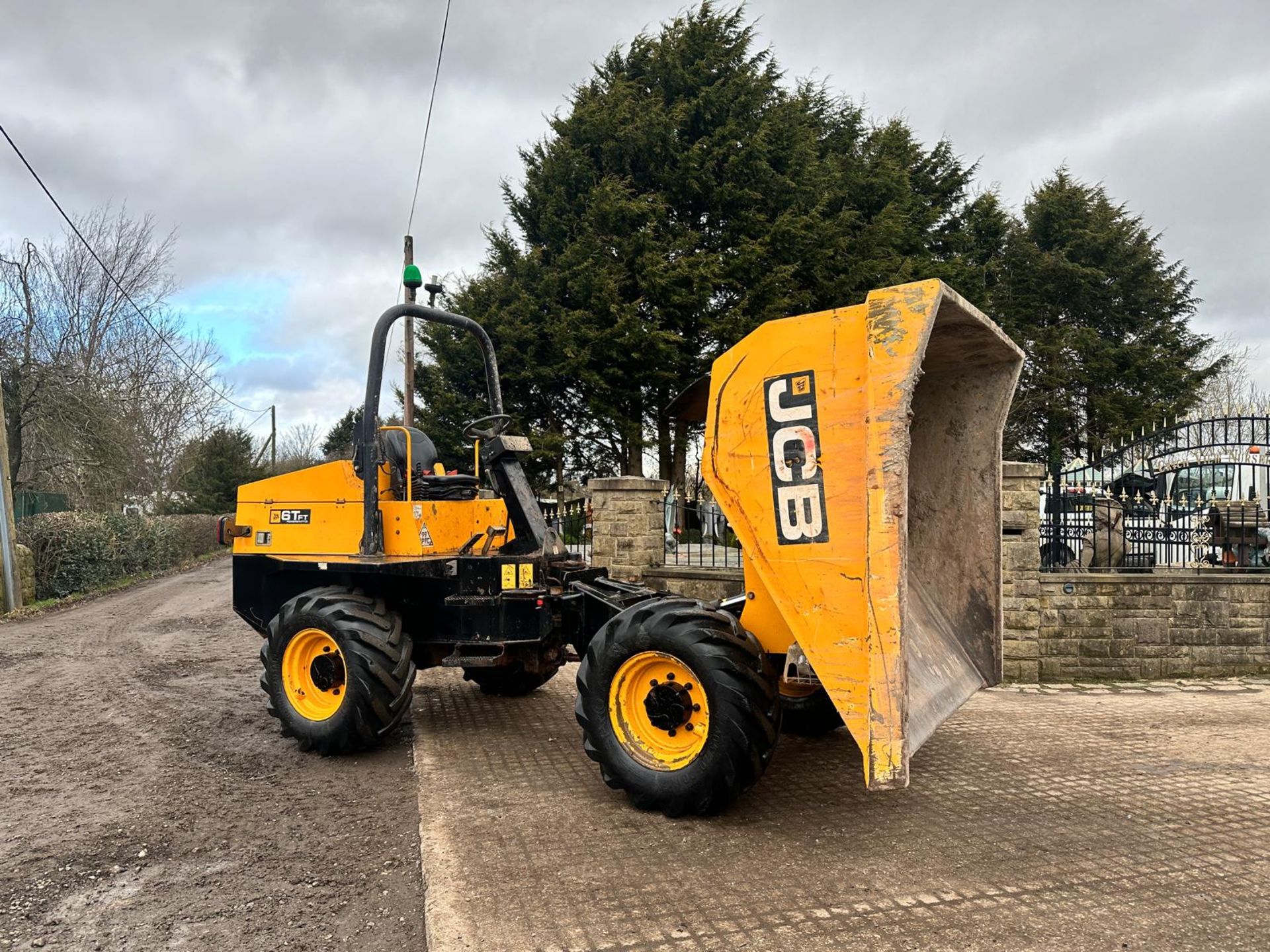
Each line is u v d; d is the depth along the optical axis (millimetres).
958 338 4195
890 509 3385
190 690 7266
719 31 20312
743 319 17484
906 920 3137
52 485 20250
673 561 9172
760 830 3992
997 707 6656
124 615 12695
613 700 4285
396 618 5352
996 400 4555
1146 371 23734
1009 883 3451
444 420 19578
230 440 36969
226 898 3357
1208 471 11312
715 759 3908
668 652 4062
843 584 3588
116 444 20156
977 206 25953
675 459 19656
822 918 3145
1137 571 8289
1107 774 4910
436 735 5668
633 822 4086
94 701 6816
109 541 16766
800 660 4039
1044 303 25406
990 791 4590
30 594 13875
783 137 19750
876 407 3438
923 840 3898
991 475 4586
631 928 3064
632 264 18406
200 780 4816
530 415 20000
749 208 19047
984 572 4605
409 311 5699
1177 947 2951
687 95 19969
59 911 3246
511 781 4703
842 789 4598
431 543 5586
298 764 5125
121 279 22844
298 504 5973
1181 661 7867
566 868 3568
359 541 5668
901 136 24875
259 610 6188
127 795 4555
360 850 3832
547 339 18812
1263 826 4102
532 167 20812
